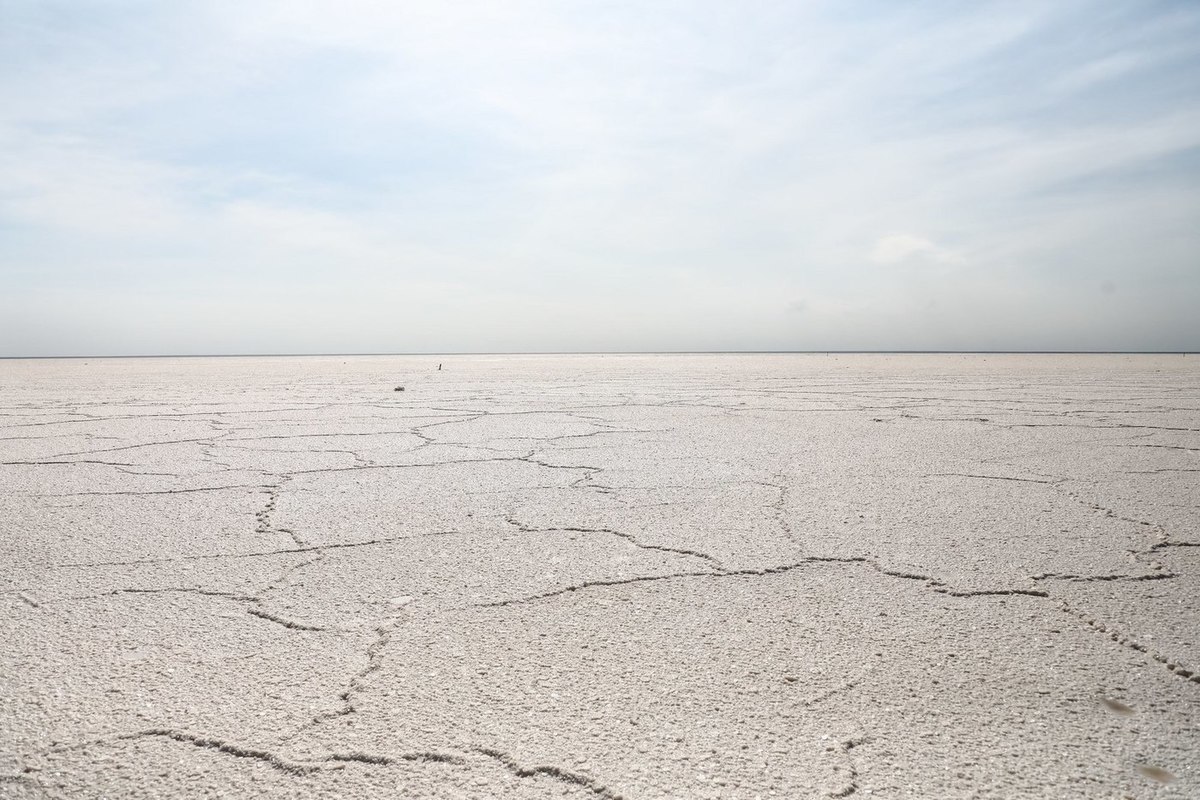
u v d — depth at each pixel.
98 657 1.73
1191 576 2.31
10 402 8.98
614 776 1.26
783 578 2.31
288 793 1.21
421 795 1.21
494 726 1.42
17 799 1.19
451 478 3.95
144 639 1.83
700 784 1.24
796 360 34.84
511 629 1.90
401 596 2.15
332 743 1.36
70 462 4.46
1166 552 2.56
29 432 5.89
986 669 1.67
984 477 3.92
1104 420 6.57
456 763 1.30
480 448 5.02
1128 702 1.52
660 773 1.27
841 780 1.25
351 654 1.75
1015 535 2.78
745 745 1.36
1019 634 1.87
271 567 2.41
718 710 1.48
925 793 1.21
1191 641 1.82
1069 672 1.66
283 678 1.62
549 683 1.60
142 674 1.64
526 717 1.45
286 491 3.62
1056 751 1.34
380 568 2.41
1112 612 2.01
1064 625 1.92
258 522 3.01
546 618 1.98
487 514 3.14
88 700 1.52
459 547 2.65
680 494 3.53
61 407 8.21
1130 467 4.20
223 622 1.95
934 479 3.87
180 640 1.83
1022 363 26.94
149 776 1.26
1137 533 2.80
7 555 2.54
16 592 2.17
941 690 1.57
